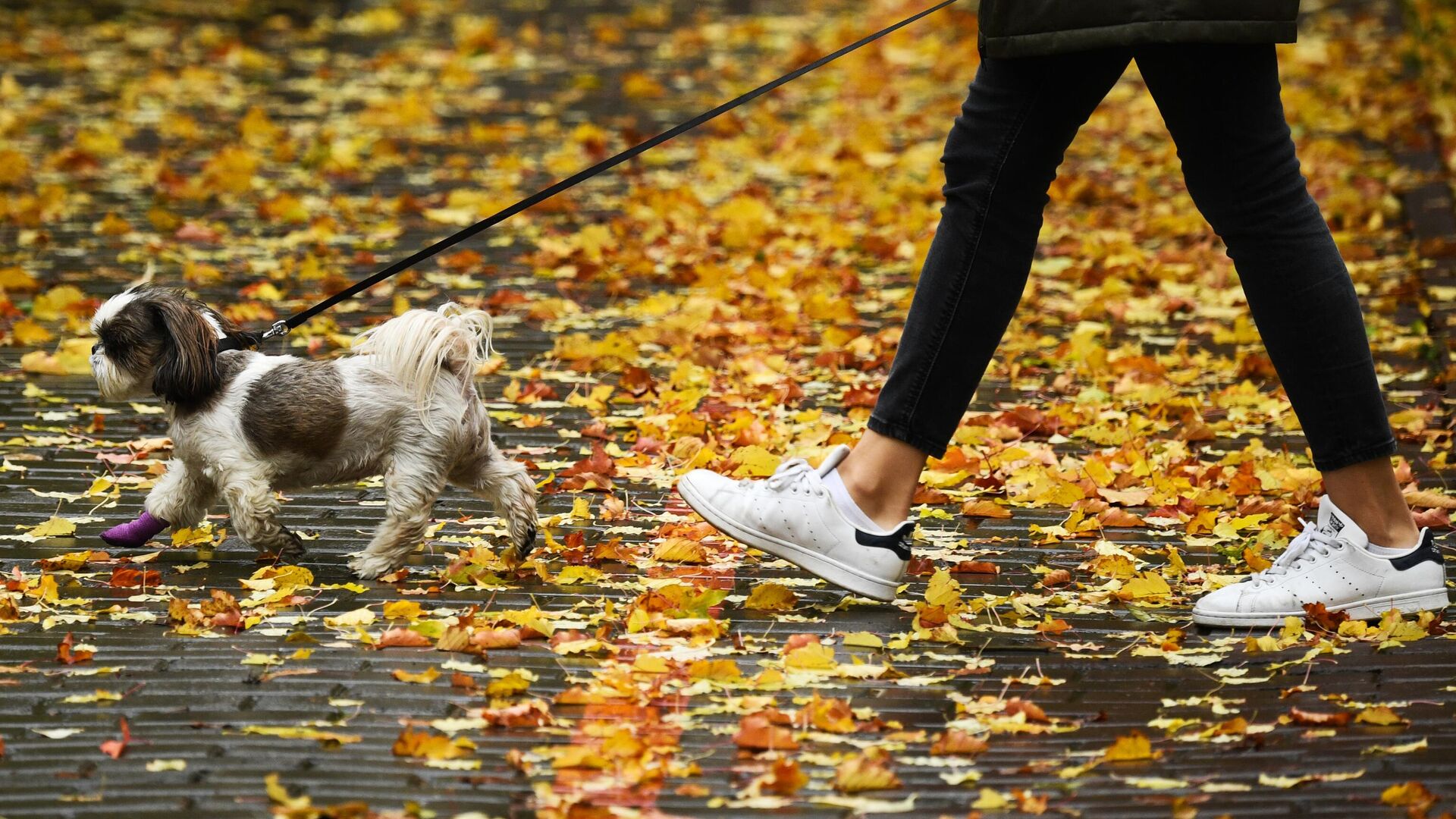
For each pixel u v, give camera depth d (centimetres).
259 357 832
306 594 809
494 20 3012
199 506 862
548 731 654
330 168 1875
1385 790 598
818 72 2530
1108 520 928
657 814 577
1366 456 757
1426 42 2308
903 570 792
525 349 1294
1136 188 1780
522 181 1847
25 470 994
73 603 787
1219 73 713
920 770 623
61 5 2973
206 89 2330
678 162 1970
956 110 2280
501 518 912
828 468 789
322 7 3139
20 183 1758
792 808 588
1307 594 768
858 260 1582
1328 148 1873
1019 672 722
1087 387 1207
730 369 1229
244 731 648
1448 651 735
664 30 2927
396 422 823
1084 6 705
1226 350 1308
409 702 680
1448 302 1363
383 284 1455
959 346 763
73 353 1208
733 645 750
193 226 1592
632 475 1005
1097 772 619
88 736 643
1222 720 666
